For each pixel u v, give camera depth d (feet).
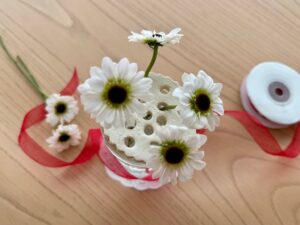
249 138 1.03
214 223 0.91
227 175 0.97
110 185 0.93
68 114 0.97
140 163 0.79
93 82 0.64
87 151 0.96
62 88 1.03
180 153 0.67
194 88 0.69
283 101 1.04
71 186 0.92
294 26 1.20
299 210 0.95
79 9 1.13
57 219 0.88
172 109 0.81
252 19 1.19
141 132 0.79
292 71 1.08
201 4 1.19
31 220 0.87
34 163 0.93
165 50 1.10
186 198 0.93
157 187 0.94
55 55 1.06
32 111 0.98
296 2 1.23
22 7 1.12
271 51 1.15
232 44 1.14
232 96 1.07
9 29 1.08
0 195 0.89
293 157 1.01
